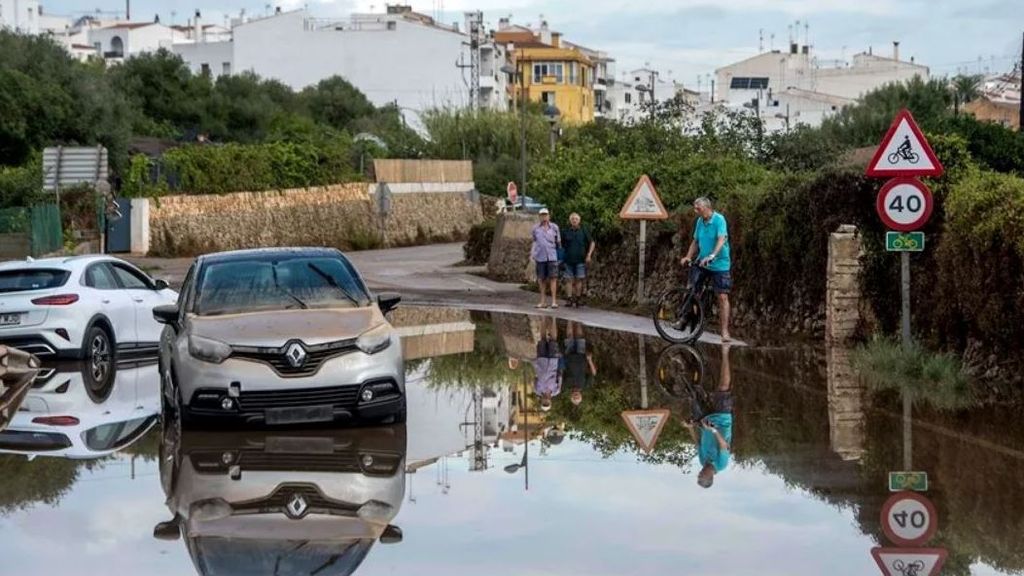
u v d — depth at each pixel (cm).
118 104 5944
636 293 2823
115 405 1500
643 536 846
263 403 1245
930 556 785
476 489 1002
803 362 1747
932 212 1680
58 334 1875
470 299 3150
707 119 3694
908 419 1268
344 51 11412
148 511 937
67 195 4547
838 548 807
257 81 9481
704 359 1827
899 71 12706
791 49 13550
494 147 8225
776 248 2138
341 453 1158
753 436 1216
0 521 912
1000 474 1015
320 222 6378
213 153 5859
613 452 1159
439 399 1503
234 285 1370
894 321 1794
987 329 1457
